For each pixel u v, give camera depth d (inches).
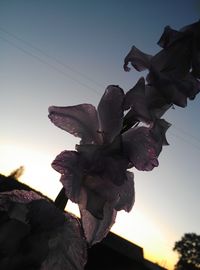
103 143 5.7
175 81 5.3
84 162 5.3
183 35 5.5
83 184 5.4
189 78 5.5
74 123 6.0
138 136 5.7
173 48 5.5
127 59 5.7
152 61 5.6
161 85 5.3
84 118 6.0
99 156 5.4
